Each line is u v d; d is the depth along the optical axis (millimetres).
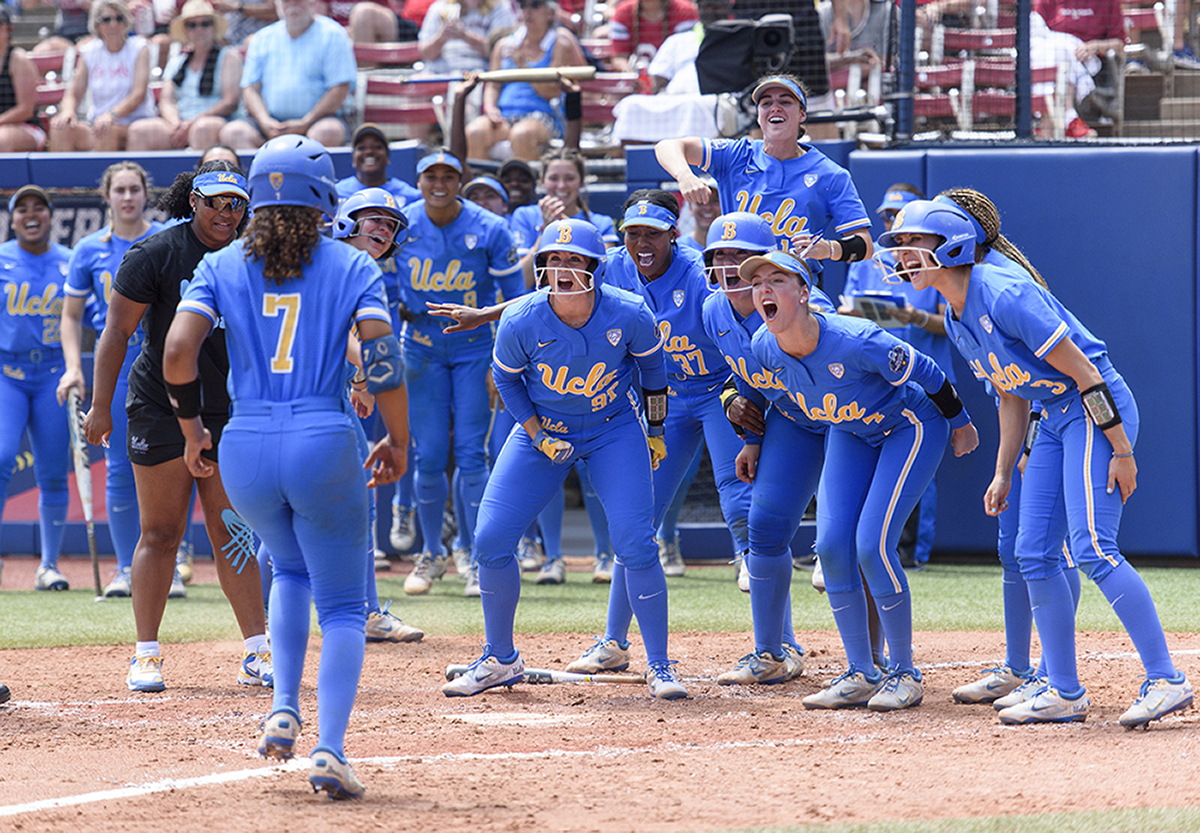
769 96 20516
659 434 18625
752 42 32250
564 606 27000
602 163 37656
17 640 23703
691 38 37562
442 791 12781
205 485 18891
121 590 29422
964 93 35312
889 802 12000
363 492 12703
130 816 11836
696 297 19938
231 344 12766
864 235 20453
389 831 11266
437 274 27453
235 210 18359
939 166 32719
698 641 23219
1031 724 15984
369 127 29328
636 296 17469
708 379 20469
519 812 11898
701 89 32938
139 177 28688
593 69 34156
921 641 22594
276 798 12562
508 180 33125
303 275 12727
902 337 31125
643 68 39625
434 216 27359
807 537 32688
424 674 20156
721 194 21328
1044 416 16250
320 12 42062
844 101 36500
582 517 46438
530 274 30562
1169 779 12602
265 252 12609
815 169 20672
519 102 38156
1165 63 36062
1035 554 16078
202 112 39031
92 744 15289
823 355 16688
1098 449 15500
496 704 17812
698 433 21016
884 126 34406
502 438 31234
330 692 12367
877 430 17375
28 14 47469
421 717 16859
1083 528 15562
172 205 18953
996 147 33219
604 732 15883
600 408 17844
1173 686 15297
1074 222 32375
